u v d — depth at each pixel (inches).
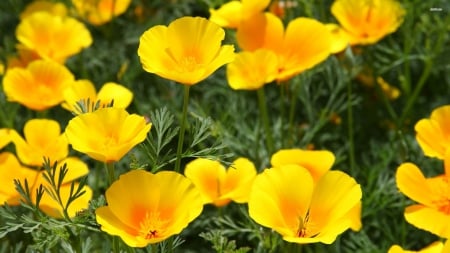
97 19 65.4
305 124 63.2
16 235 56.4
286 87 62.6
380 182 57.7
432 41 66.1
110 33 68.8
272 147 57.7
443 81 65.6
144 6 71.7
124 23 69.2
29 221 47.4
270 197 46.9
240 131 60.3
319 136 63.0
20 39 60.7
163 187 45.7
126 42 67.6
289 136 59.1
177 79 46.5
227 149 59.1
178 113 62.0
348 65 57.3
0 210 47.8
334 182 47.1
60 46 61.1
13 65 63.5
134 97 62.5
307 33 55.7
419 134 50.8
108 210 45.5
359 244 55.7
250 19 56.2
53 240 47.3
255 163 58.2
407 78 63.0
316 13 65.9
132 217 45.6
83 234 55.5
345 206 46.9
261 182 47.2
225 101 64.9
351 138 58.2
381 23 58.4
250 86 54.7
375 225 57.2
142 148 48.1
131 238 45.1
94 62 66.5
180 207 45.6
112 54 67.4
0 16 73.9
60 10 66.3
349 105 57.9
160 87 64.4
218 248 49.3
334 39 57.4
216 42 46.9
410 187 48.7
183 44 46.9
